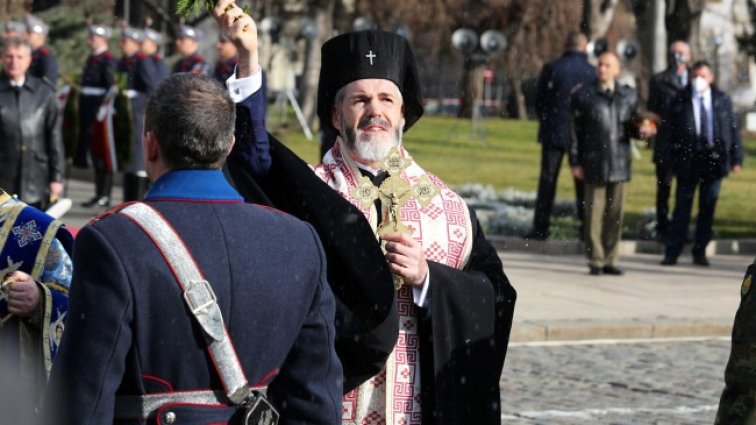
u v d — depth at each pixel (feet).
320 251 14.93
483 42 133.80
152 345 13.64
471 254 19.77
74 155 76.74
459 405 18.74
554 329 44.14
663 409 34.37
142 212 13.99
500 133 148.36
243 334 14.02
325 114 20.27
